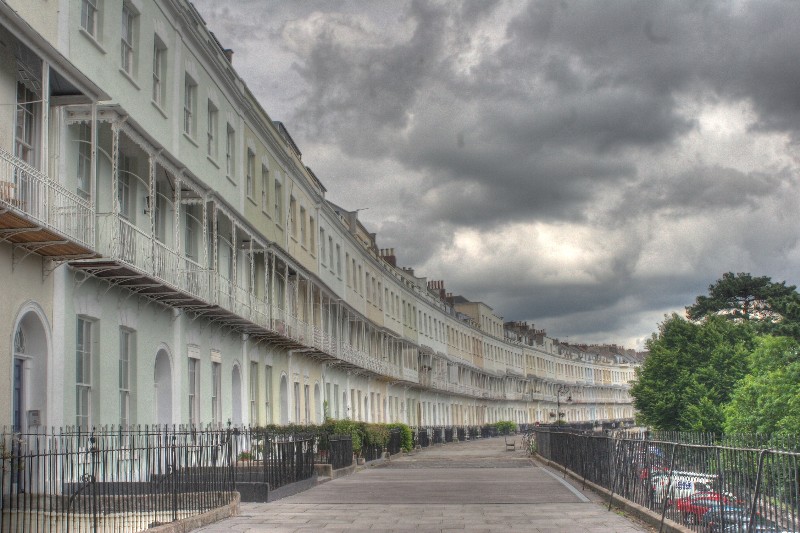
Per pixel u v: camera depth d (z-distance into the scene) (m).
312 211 41.62
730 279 75.75
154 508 13.70
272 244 31.28
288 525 14.45
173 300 21.52
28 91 15.92
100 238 18.08
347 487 23.28
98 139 18.69
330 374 43.56
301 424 33.72
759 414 38.69
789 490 8.69
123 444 18.66
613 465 18.27
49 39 16.19
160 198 22.34
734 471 10.36
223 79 27.30
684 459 12.51
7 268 14.70
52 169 16.30
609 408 176.25
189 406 23.73
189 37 24.17
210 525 14.39
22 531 11.48
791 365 40.00
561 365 150.12
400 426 48.34
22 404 15.64
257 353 30.62
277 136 34.72
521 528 13.99
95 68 18.12
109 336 18.72
